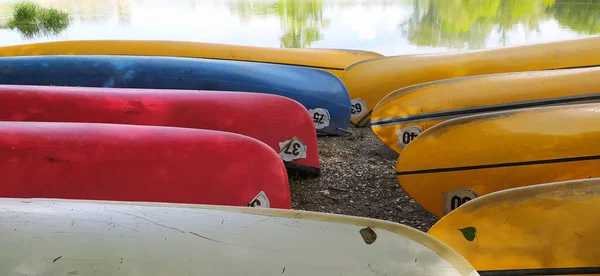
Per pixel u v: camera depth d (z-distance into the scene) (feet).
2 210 2.69
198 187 4.17
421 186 4.92
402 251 2.46
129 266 2.35
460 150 4.73
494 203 3.45
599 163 4.51
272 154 4.41
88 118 5.38
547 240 3.27
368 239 2.53
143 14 19.49
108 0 23.30
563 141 4.55
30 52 8.62
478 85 6.15
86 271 2.33
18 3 21.26
